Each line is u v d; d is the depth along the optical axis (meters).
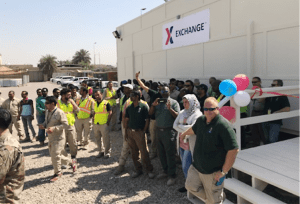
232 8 7.35
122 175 4.91
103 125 5.81
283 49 5.97
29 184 4.65
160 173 4.69
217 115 2.64
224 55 7.78
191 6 9.12
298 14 5.57
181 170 4.96
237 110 3.98
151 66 12.27
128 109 4.66
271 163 3.60
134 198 3.97
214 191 2.78
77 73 63.88
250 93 4.04
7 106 7.61
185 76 9.79
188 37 9.40
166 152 4.36
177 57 10.21
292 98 5.79
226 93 3.79
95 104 5.91
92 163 5.65
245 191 3.30
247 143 5.94
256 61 6.70
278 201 3.01
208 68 8.52
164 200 3.86
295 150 4.13
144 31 12.66
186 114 3.81
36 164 5.71
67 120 5.01
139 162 4.80
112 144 7.13
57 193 4.25
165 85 4.60
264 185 3.40
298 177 3.12
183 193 4.05
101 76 39.75
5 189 2.42
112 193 4.17
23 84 46.66
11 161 2.38
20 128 7.81
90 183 4.59
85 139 6.73
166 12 10.69
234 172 3.74
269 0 6.23
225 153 2.68
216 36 8.03
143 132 4.58
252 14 6.73
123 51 15.20
